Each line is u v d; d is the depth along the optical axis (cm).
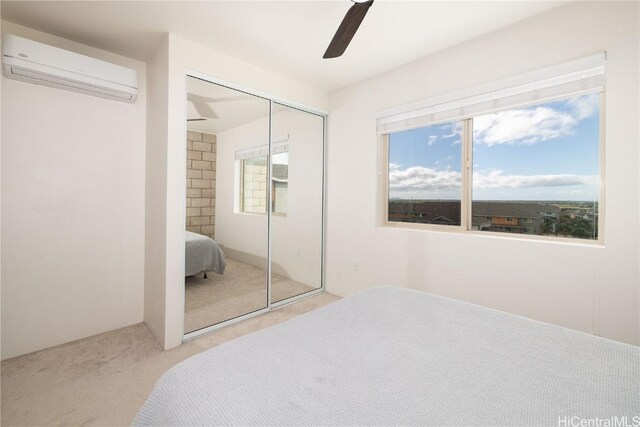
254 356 104
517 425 74
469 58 245
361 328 128
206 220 278
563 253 203
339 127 352
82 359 216
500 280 231
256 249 310
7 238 215
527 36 215
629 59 179
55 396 174
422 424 74
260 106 300
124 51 258
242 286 305
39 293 229
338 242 356
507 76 226
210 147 272
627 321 181
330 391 85
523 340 117
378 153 318
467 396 84
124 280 272
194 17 211
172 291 234
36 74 208
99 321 258
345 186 347
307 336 120
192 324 269
